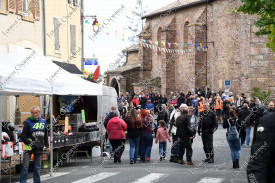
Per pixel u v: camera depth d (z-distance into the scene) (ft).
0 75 33.06
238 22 122.83
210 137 45.83
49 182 34.88
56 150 47.78
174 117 49.44
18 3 63.62
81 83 44.24
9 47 61.11
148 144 48.60
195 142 68.54
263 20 62.34
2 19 59.88
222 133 81.25
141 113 48.85
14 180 37.09
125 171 40.19
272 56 111.45
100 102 58.23
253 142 13.69
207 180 34.50
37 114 32.50
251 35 112.37
